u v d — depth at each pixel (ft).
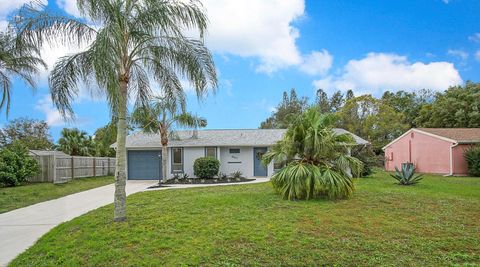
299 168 31.35
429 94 137.80
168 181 61.77
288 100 153.79
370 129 109.50
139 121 56.54
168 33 24.32
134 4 23.97
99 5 22.21
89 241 18.37
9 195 39.68
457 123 102.94
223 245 17.21
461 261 14.83
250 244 17.35
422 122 116.67
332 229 20.31
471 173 68.13
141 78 28.94
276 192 35.63
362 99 115.14
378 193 35.83
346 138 33.24
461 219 23.27
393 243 17.44
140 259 15.37
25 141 96.32
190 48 24.79
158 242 17.79
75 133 90.22
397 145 92.58
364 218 23.38
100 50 20.30
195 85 25.22
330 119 33.83
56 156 57.47
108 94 22.80
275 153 34.40
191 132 76.59
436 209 26.84
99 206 32.09
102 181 63.93
